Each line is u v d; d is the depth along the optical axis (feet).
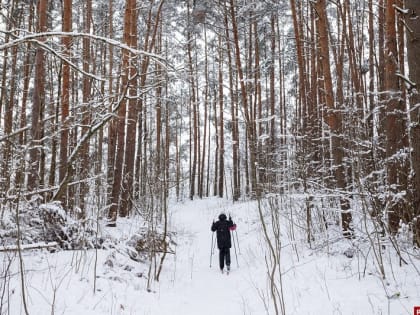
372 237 19.38
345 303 14.11
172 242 33.12
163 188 24.18
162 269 23.99
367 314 12.75
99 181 21.54
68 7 29.14
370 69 45.91
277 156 30.12
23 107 38.73
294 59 61.77
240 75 47.85
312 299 15.51
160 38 66.33
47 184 22.89
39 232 20.27
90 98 18.02
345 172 25.41
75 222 20.51
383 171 18.83
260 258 25.71
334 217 27.71
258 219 38.75
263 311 15.53
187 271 25.16
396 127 20.54
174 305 17.49
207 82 66.28
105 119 14.44
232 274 23.99
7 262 15.90
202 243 36.86
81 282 16.26
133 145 40.88
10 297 13.29
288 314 14.35
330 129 25.59
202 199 83.41
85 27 55.36
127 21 36.42
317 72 47.93
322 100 45.55
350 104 22.08
